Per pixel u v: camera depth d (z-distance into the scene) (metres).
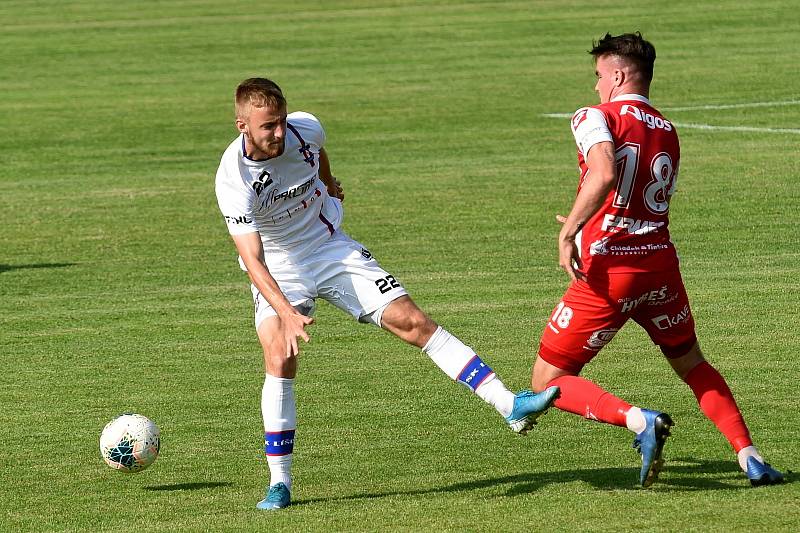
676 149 19.08
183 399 25.89
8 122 72.31
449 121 68.75
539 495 18.81
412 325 19.70
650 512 17.53
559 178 53.19
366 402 25.17
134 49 101.06
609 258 18.84
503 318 31.95
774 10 105.94
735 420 19.11
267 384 19.28
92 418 24.73
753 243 40.16
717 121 65.94
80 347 30.38
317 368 27.86
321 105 74.94
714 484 19.11
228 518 18.42
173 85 84.38
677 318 19.41
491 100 74.88
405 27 107.69
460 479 20.14
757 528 16.59
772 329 29.72
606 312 19.12
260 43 102.00
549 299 33.91
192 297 35.53
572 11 111.38
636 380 26.14
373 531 17.34
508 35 101.06
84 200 51.53
